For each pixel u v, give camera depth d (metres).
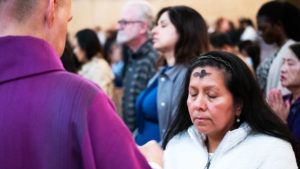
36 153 0.91
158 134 2.38
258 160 1.39
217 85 1.40
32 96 0.93
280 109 2.18
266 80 3.07
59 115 0.92
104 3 13.18
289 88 2.37
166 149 1.62
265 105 1.51
